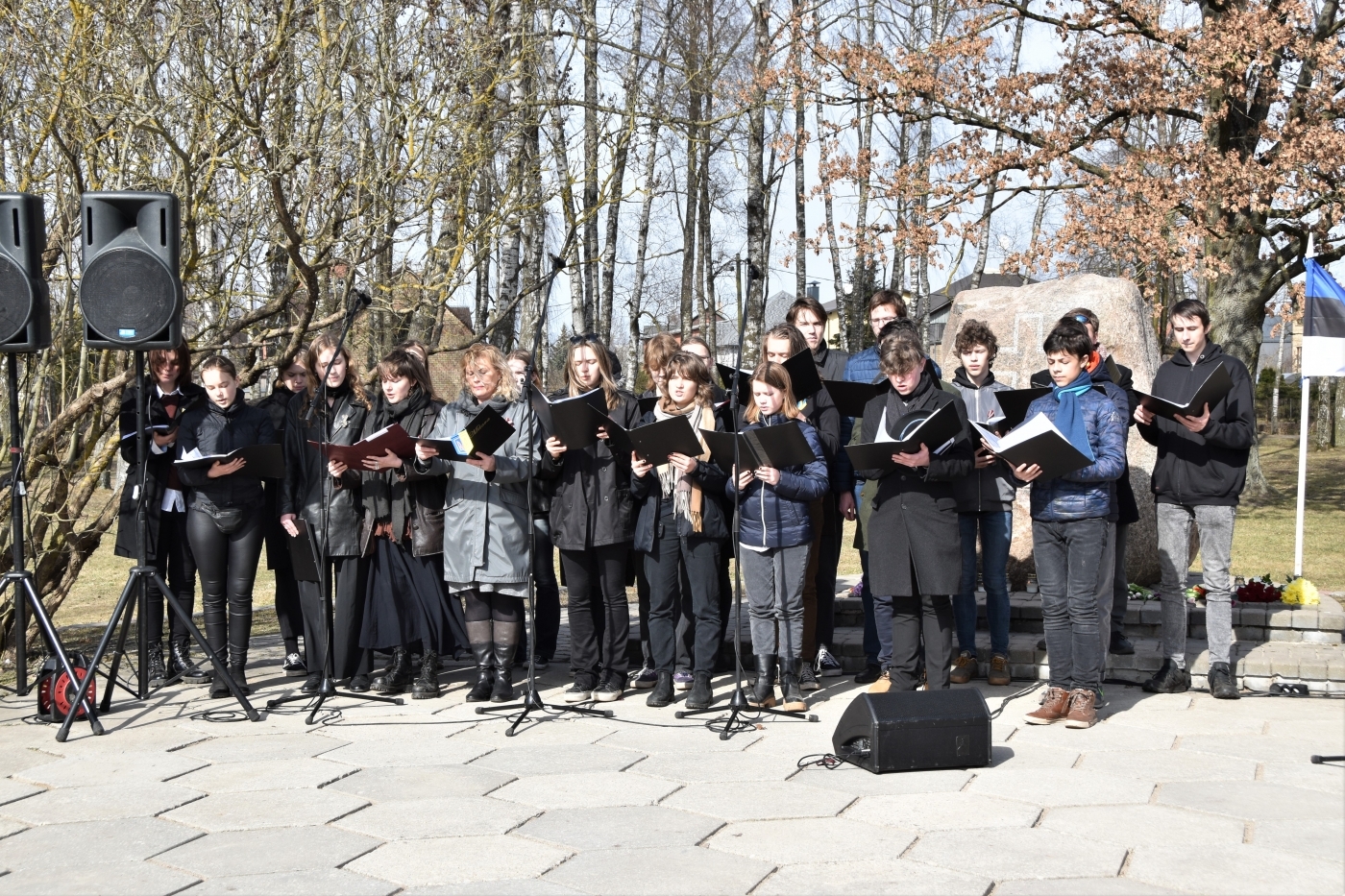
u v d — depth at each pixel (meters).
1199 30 15.62
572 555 6.20
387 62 8.66
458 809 4.37
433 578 6.35
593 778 4.73
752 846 3.95
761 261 19.78
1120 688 6.37
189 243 7.28
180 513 6.74
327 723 5.76
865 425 5.78
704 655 5.88
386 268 9.28
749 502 5.84
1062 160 15.91
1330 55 14.45
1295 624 7.04
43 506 7.41
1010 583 7.91
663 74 18.86
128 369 6.97
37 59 7.15
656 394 6.53
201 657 7.47
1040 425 5.16
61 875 3.80
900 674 5.73
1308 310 8.34
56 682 5.79
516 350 6.67
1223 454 5.95
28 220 5.72
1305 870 3.69
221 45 7.46
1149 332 8.48
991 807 4.32
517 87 10.50
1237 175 14.59
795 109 20.67
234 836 4.12
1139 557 7.99
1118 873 3.69
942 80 16.73
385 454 5.73
